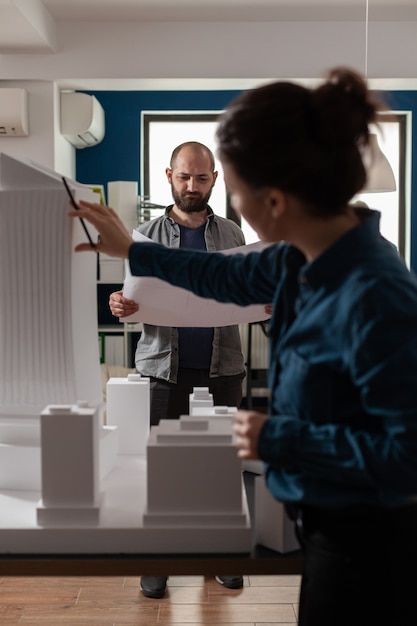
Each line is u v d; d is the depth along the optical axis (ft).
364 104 2.88
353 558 2.97
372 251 2.85
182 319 6.19
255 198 2.96
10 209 4.26
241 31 16.10
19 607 7.53
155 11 15.40
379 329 2.59
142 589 7.88
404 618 3.00
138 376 5.34
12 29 14.35
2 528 3.72
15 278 4.33
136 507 4.02
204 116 19.35
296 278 3.26
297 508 3.17
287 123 2.75
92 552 3.70
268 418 2.95
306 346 2.93
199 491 3.69
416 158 19.12
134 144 19.07
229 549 3.67
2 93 15.88
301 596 3.34
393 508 2.95
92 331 4.76
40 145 16.52
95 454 3.81
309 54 16.11
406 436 2.54
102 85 16.93
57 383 4.41
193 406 4.82
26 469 4.41
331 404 2.92
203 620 7.26
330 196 2.85
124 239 4.17
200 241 8.33
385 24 15.98
